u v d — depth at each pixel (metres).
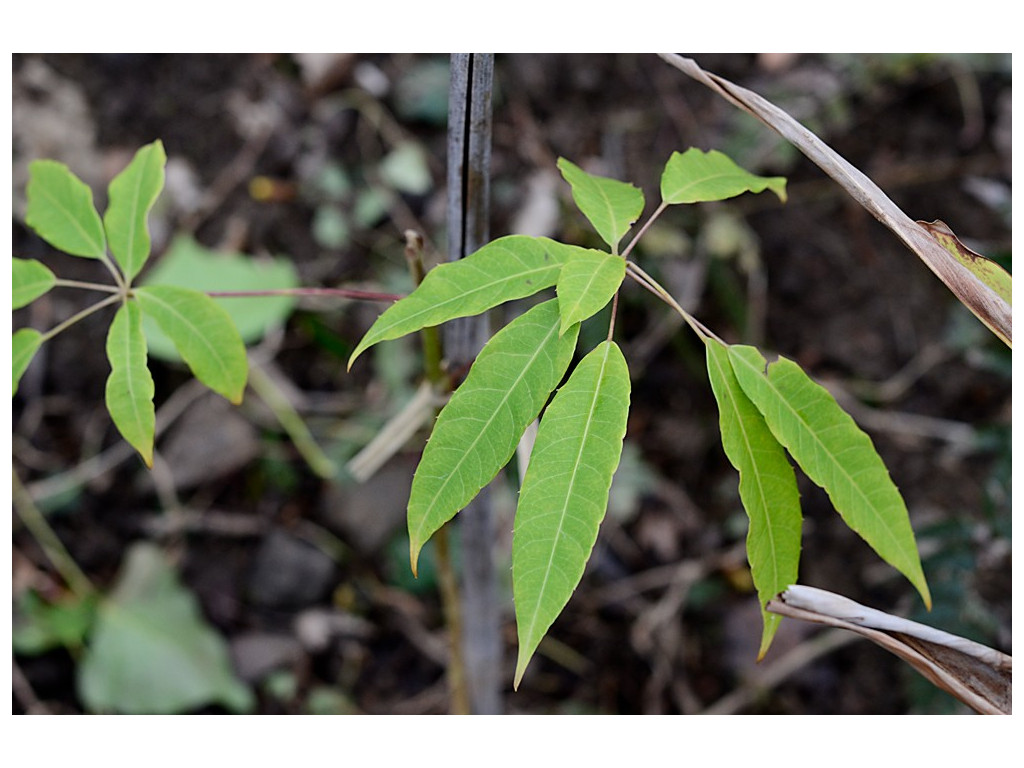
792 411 0.24
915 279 0.67
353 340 0.66
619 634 0.61
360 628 0.61
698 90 0.73
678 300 0.66
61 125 0.69
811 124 0.70
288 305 0.59
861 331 0.66
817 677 0.58
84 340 0.65
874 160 0.70
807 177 0.70
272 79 0.73
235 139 0.71
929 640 0.24
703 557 0.62
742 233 0.68
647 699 0.59
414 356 0.65
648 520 0.63
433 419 0.35
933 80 0.72
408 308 0.23
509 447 0.23
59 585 0.59
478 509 0.40
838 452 0.24
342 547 0.62
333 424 0.64
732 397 0.24
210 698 0.56
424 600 0.62
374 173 0.71
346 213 0.70
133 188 0.31
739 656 0.59
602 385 0.23
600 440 0.22
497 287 0.24
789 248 0.68
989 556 0.50
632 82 0.74
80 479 0.62
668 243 0.67
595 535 0.22
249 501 0.63
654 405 0.66
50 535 0.60
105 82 0.71
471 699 0.49
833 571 0.60
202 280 0.60
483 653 0.47
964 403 0.64
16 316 0.64
